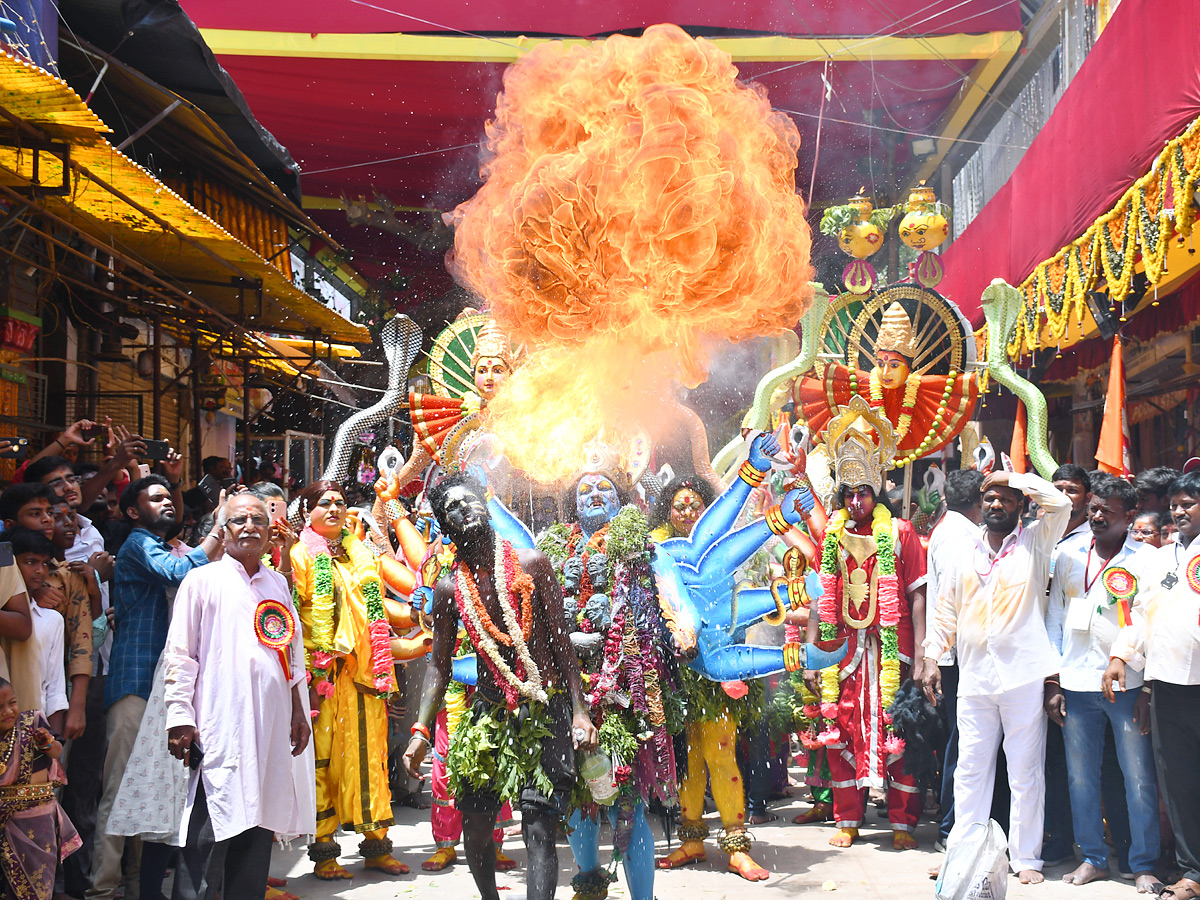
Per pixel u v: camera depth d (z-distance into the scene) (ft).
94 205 18.65
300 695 13.53
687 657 14.07
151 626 14.34
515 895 14.98
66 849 12.40
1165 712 14.49
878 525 17.87
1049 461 20.59
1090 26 30.45
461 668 13.58
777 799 21.01
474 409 19.33
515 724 12.32
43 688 13.30
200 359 30.83
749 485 15.56
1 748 11.60
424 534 19.10
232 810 12.39
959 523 16.40
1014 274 27.37
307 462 50.60
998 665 15.60
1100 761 15.34
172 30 20.11
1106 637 15.23
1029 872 15.38
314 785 14.85
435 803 16.74
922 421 20.90
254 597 13.16
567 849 17.83
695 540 15.49
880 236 30.94
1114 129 19.12
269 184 26.86
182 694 12.48
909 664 17.69
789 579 15.83
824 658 17.26
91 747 14.98
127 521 16.51
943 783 17.22
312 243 43.83
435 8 33.01
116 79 22.18
